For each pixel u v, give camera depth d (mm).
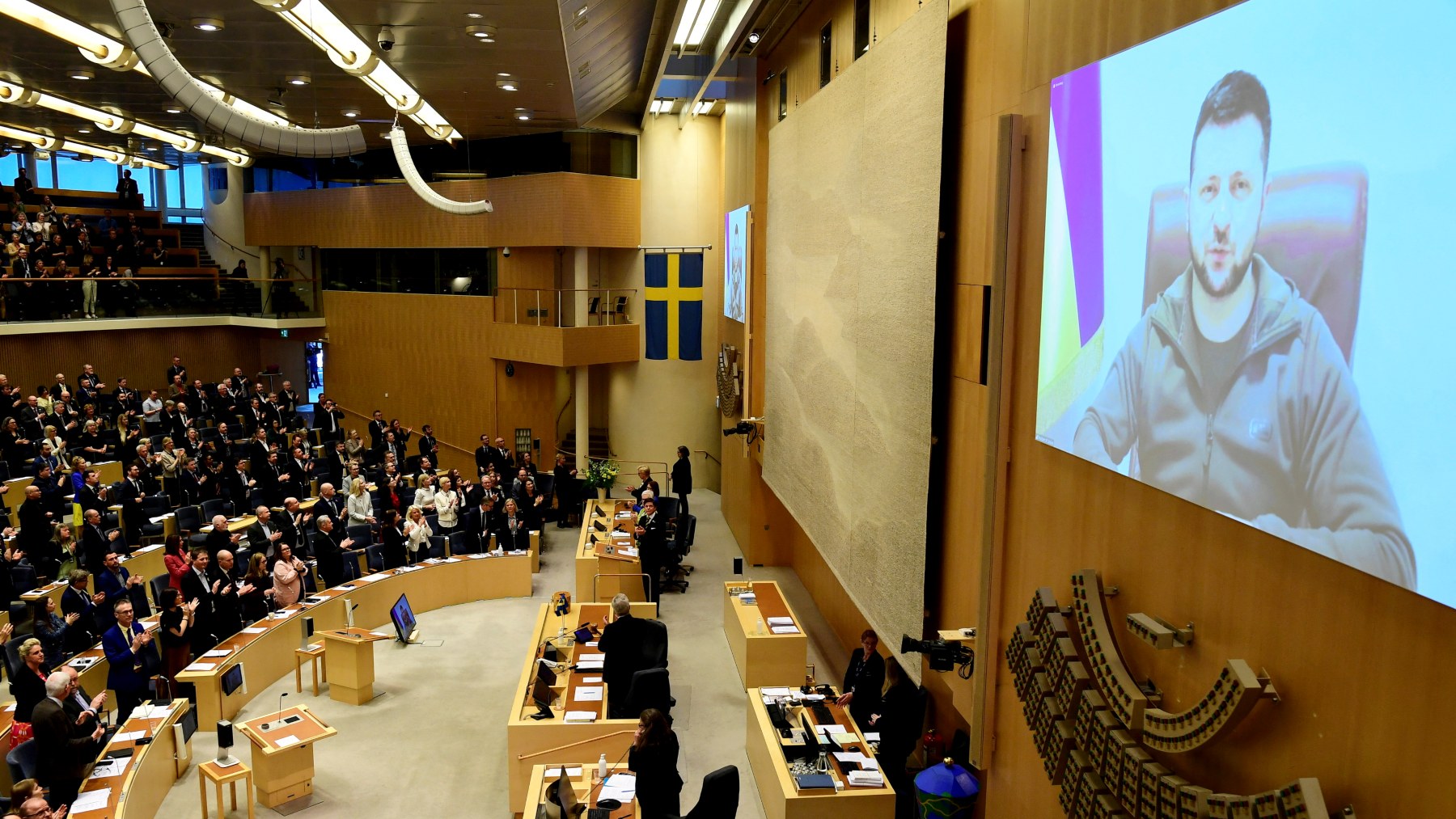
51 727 8578
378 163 25812
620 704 10188
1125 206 4949
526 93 16031
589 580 15586
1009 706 6598
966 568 7539
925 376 7773
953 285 7824
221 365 28594
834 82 10867
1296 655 3801
